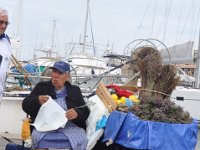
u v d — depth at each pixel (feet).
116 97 18.97
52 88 17.38
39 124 16.46
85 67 57.93
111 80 33.86
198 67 45.11
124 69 28.27
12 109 30.04
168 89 19.40
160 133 15.84
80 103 17.29
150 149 15.58
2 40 17.62
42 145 16.29
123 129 16.38
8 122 30.07
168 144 15.85
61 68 17.03
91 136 17.40
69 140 16.35
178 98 38.88
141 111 16.72
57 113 16.48
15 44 38.34
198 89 40.14
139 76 22.80
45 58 59.77
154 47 23.09
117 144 16.89
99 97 18.62
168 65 19.66
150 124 15.88
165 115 16.61
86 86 32.86
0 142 26.09
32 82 28.27
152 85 19.61
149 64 20.21
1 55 17.38
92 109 18.01
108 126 17.11
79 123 17.33
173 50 47.09
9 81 33.71
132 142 15.89
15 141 26.58
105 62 59.77
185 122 16.74
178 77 19.56
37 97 16.72
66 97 17.31
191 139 16.43
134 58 23.59
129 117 16.26
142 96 18.13
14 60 27.48
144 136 15.78
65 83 17.67
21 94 30.09
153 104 17.01
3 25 17.24
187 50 45.80
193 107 38.88
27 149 17.51
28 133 17.29
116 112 16.88
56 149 16.31
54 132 16.46
